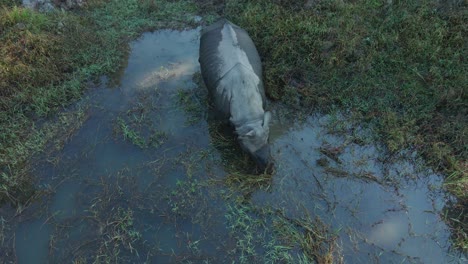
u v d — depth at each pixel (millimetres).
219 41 6711
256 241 5230
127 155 6250
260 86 6359
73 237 5312
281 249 5117
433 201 5637
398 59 7270
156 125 6672
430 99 6699
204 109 6902
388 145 6145
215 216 5492
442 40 7473
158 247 5199
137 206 5617
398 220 5438
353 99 6844
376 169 6000
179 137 6492
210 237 5289
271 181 5836
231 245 5195
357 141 6324
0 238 5293
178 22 8633
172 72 7582
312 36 7562
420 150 6121
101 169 6074
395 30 7734
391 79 7035
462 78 6770
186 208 5578
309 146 6305
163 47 8141
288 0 8367
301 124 6625
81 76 7383
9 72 7047
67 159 6188
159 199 5684
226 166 6074
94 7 8914
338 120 6574
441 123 6352
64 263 5062
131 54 7984
